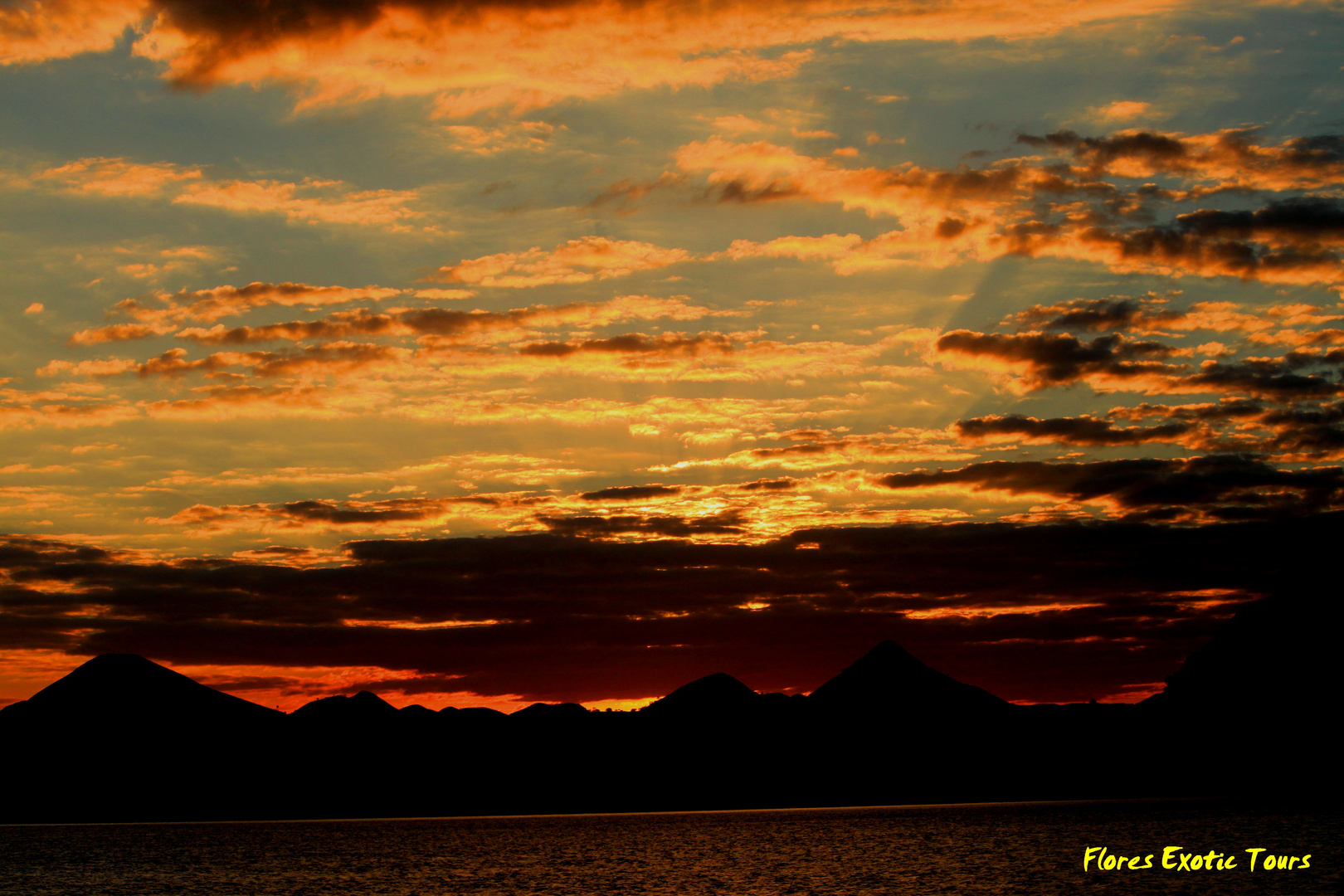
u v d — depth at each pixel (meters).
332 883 114.81
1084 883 98.56
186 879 120.50
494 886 109.38
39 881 119.50
